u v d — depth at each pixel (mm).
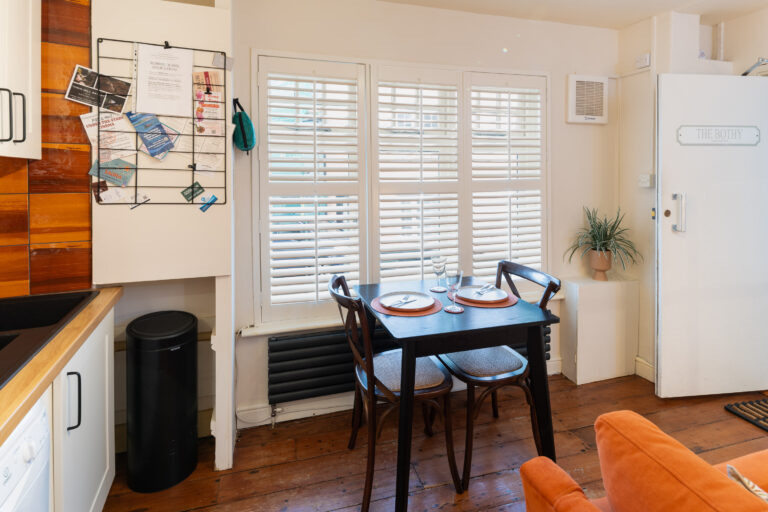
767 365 2541
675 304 2465
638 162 2746
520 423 2264
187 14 1683
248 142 2000
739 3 2459
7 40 1259
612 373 2783
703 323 2486
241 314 2215
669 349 2477
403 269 2479
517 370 1818
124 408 1989
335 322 2293
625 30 2805
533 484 833
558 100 2752
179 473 1778
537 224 2723
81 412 1258
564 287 2781
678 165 2426
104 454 1522
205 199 1749
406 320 1660
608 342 2756
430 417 2131
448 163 2490
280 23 2180
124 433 1993
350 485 1784
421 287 2223
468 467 1743
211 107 1735
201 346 2109
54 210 1599
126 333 1751
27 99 1409
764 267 2516
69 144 1594
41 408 992
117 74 1606
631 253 2826
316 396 2281
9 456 810
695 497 612
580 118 2766
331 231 2322
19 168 1546
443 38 2475
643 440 739
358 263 2375
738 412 2324
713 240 2469
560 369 2861
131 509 1631
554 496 777
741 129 2457
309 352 2230
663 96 2400
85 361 1314
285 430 2223
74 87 1564
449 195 2523
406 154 2424
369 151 2365
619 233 2736
